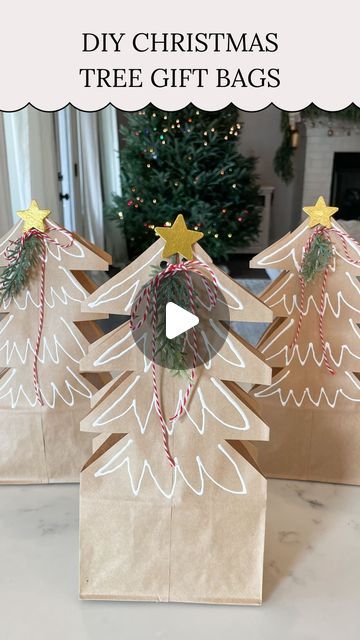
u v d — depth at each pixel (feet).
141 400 2.05
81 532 2.09
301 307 2.71
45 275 2.66
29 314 2.71
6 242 2.65
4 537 2.39
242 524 2.07
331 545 2.34
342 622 1.94
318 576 2.16
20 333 2.73
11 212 7.34
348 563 2.23
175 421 2.05
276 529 2.44
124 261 14.75
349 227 11.54
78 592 2.09
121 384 2.05
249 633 1.90
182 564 2.08
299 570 2.19
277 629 1.92
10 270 2.63
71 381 2.77
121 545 2.09
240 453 2.10
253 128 17.85
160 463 2.07
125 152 12.59
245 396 2.23
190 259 1.97
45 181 9.07
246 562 2.07
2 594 2.07
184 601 2.09
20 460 2.82
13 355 2.75
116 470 2.08
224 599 2.06
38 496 2.73
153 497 2.08
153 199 12.40
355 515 2.57
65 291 2.68
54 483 2.85
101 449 2.14
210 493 2.07
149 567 2.09
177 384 2.03
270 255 2.68
